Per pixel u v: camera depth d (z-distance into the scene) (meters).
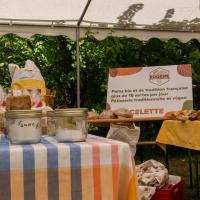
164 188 2.87
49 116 1.74
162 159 6.97
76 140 1.50
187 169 6.19
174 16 4.29
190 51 7.04
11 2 3.78
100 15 4.14
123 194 1.46
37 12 3.96
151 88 3.91
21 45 6.58
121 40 6.86
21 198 1.35
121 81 3.97
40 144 1.45
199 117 3.14
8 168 1.35
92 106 6.86
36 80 2.16
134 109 3.92
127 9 4.09
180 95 3.87
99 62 6.84
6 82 6.41
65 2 3.84
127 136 2.05
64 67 6.73
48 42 6.68
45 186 1.37
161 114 3.87
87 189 1.40
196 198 4.17
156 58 6.96
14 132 1.45
